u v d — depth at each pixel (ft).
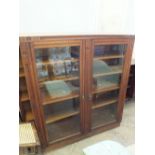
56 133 6.49
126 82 7.20
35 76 5.08
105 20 6.96
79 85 6.03
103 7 6.72
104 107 7.48
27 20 5.43
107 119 7.58
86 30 6.61
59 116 6.25
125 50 6.57
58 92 5.96
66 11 5.98
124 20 7.40
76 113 6.50
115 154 3.43
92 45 5.71
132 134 7.26
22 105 5.59
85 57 5.70
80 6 6.20
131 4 7.31
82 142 6.81
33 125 5.39
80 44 5.46
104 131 7.45
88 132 6.96
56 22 5.91
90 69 5.99
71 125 6.75
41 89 5.54
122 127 7.76
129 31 7.66
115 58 6.82
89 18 6.53
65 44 5.19
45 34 5.80
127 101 9.78
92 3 6.41
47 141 6.08
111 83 7.14
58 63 5.66
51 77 5.71
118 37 6.13
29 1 5.30
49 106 6.13
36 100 5.34
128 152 3.62
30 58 4.82
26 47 4.66
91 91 6.35
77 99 6.33
